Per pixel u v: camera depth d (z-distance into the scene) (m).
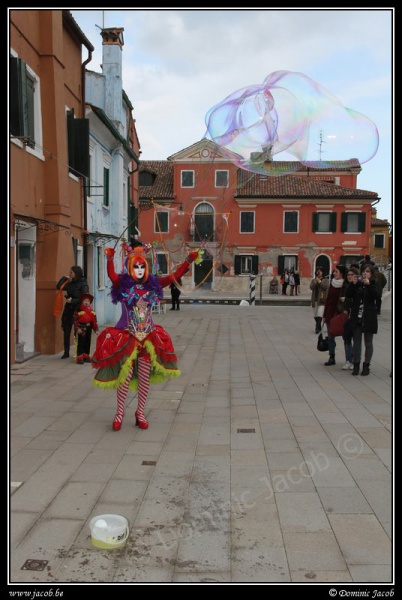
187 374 8.72
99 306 15.04
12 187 8.69
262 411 6.39
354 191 38.72
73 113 11.80
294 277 37.19
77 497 4.02
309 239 39.12
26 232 9.78
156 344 5.72
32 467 4.61
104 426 5.81
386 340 12.27
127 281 5.74
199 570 3.09
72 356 9.93
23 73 8.84
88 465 4.66
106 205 15.88
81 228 12.62
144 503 3.93
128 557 3.22
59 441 5.30
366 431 5.55
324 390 7.43
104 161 15.59
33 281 9.98
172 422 5.98
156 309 20.12
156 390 7.57
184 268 5.93
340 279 8.99
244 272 39.22
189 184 28.55
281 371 8.88
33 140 9.86
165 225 28.16
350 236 39.03
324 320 9.20
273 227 39.09
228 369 9.14
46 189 10.25
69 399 6.95
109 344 5.62
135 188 21.59
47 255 10.13
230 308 23.23
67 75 11.62
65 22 11.24
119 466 4.64
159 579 3.00
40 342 10.05
